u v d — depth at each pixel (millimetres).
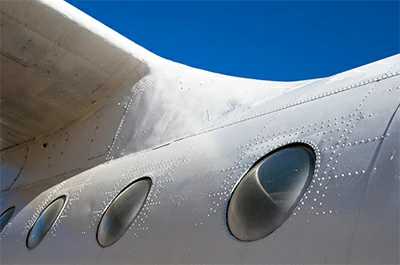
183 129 5508
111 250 4355
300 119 3752
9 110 7352
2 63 6496
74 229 5148
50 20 6000
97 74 6609
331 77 4254
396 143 2764
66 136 7336
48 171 7297
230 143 4219
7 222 6871
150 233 4051
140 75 6660
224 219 3496
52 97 6969
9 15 5891
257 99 5230
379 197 2600
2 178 8242
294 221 2941
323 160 3117
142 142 5926
